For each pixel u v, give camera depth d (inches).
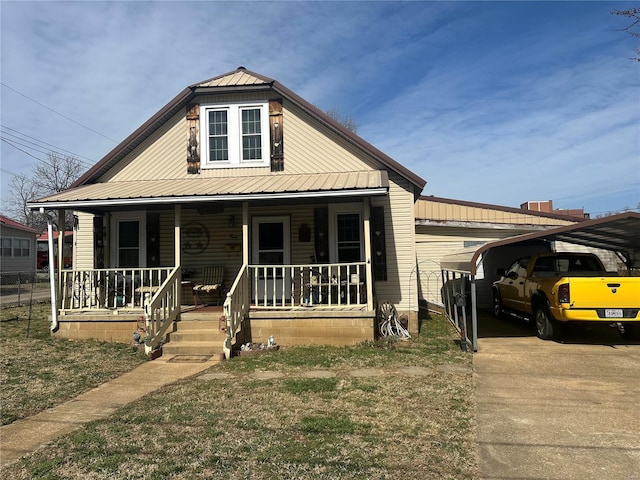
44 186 1765.5
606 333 422.9
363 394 238.8
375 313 382.9
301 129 474.3
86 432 191.3
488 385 255.4
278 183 412.5
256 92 480.1
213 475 151.4
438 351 347.9
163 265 487.8
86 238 498.9
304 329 376.2
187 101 489.7
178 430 191.3
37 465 161.3
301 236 473.1
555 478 147.3
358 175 431.8
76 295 440.5
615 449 169.2
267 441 177.6
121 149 483.5
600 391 243.3
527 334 424.5
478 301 620.1
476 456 163.5
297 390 245.8
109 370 303.1
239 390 249.8
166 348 354.9
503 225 616.7
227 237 486.6
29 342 394.3
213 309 425.1
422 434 183.6
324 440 177.9
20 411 221.6
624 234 424.8
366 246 379.2
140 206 439.5
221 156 484.1
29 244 1325.0
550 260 439.2
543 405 220.2
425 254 622.8
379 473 150.9
